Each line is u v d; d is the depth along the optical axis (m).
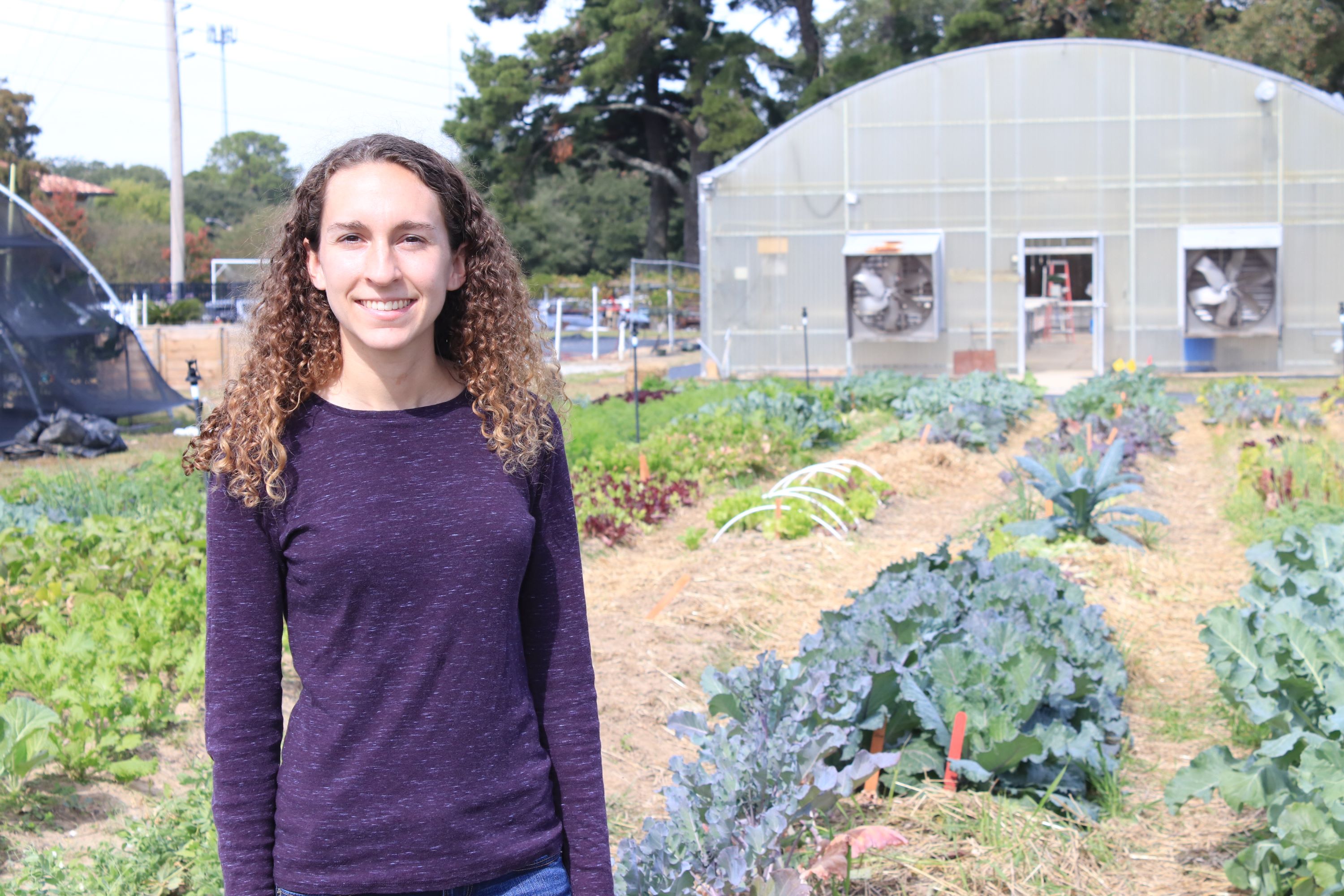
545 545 2.15
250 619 1.99
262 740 1.99
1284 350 22.02
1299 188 21.73
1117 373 18.02
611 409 15.46
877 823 4.50
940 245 22.50
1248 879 4.01
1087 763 4.84
